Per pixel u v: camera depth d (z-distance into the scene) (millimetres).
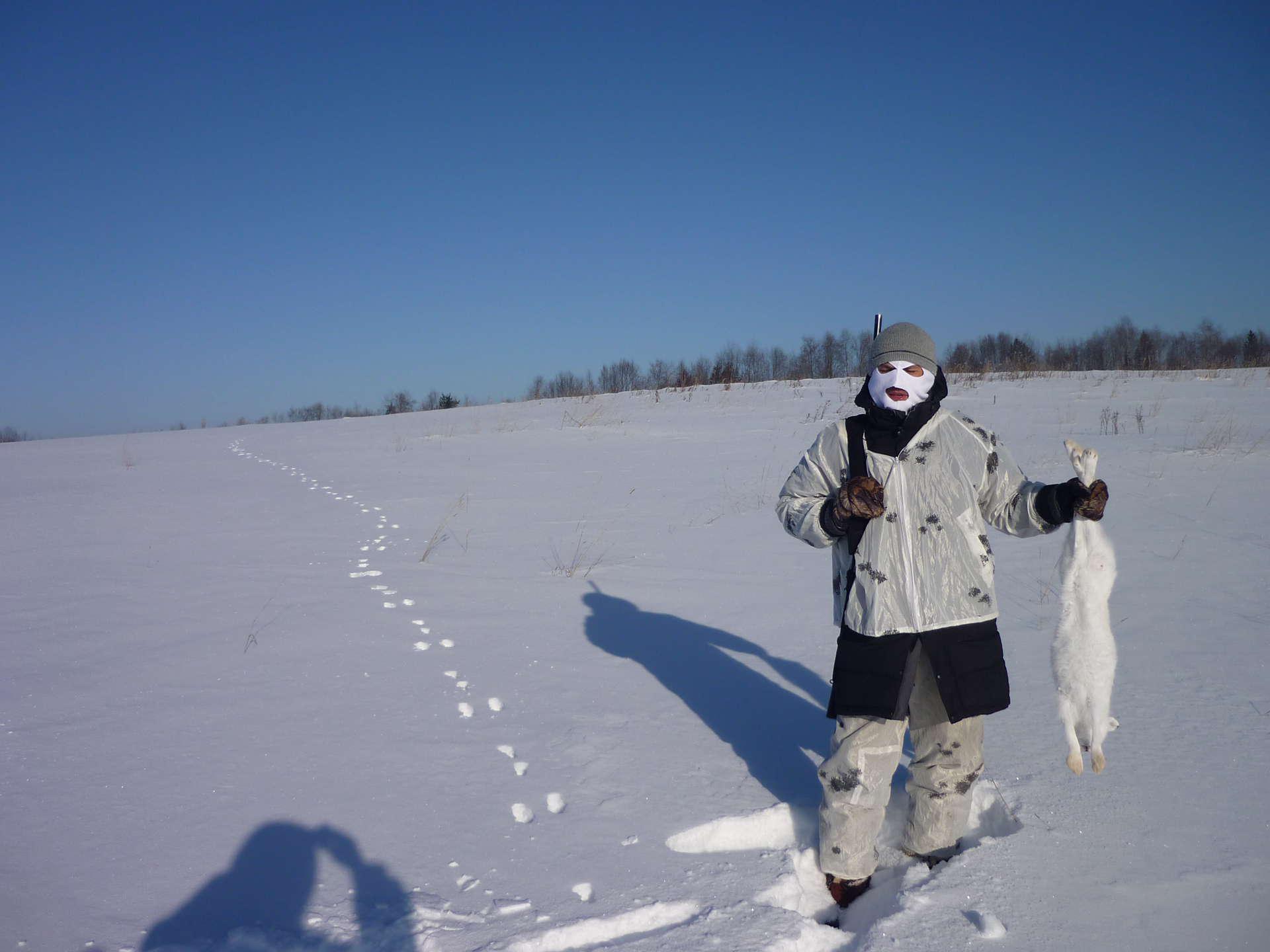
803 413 18594
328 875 2590
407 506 10125
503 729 3734
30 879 2559
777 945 2256
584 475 12141
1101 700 2512
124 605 5773
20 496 11406
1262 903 2352
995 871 2545
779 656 4668
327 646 4891
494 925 2342
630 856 2723
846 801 2672
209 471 13852
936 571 2588
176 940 2271
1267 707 3561
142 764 3354
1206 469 8938
